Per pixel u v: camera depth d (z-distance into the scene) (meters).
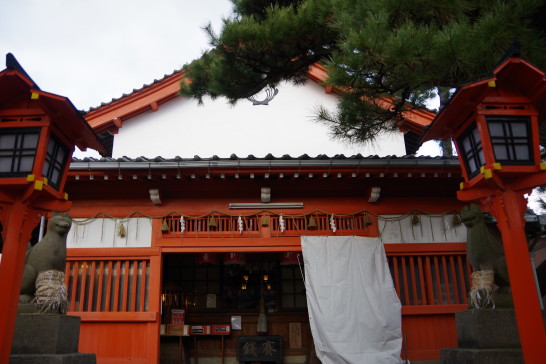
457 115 4.83
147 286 7.85
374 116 6.23
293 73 7.63
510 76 4.40
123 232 7.94
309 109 11.16
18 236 4.27
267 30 6.31
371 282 7.73
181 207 8.17
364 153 10.75
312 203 8.32
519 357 5.09
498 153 4.34
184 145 10.91
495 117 4.43
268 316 10.20
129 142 10.87
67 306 5.70
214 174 7.48
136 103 10.88
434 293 8.09
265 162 7.37
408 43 4.74
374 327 7.45
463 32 4.66
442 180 8.20
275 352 9.60
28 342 5.13
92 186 8.01
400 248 8.13
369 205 8.38
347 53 5.60
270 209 8.23
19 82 4.28
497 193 4.46
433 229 8.29
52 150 4.59
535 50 5.05
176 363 9.64
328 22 6.25
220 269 10.66
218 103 11.23
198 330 9.77
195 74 7.75
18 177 4.23
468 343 5.57
